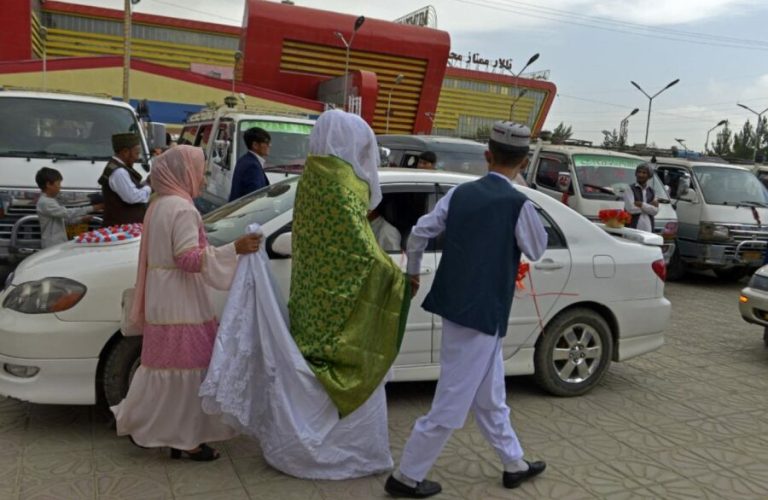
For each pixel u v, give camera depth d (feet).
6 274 24.14
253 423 12.25
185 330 12.09
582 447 14.42
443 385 11.52
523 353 16.66
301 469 12.06
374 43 99.91
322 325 11.76
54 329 12.99
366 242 11.68
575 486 12.67
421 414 15.76
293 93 100.48
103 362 13.61
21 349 12.91
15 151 25.08
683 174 39.47
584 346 17.38
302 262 12.04
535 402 16.96
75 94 28.32
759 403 17.67
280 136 31.30
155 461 12.76
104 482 11.95
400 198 15.85
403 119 106.52
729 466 13.83
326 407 11.92
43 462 12.62
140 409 12.18
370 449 12.37
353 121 11.78
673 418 16.33
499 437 12.09
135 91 74.54
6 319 13.12
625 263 17.56
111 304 13.32
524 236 11.32
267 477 12.29
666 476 13.25
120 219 20.06
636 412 16.62
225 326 11.74
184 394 12.16
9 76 68.18
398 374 15.21
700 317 28.71
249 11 94.17
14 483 11.82
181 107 76.69
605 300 17.31
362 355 11.84
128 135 20.07
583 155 35.68
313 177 11.75
